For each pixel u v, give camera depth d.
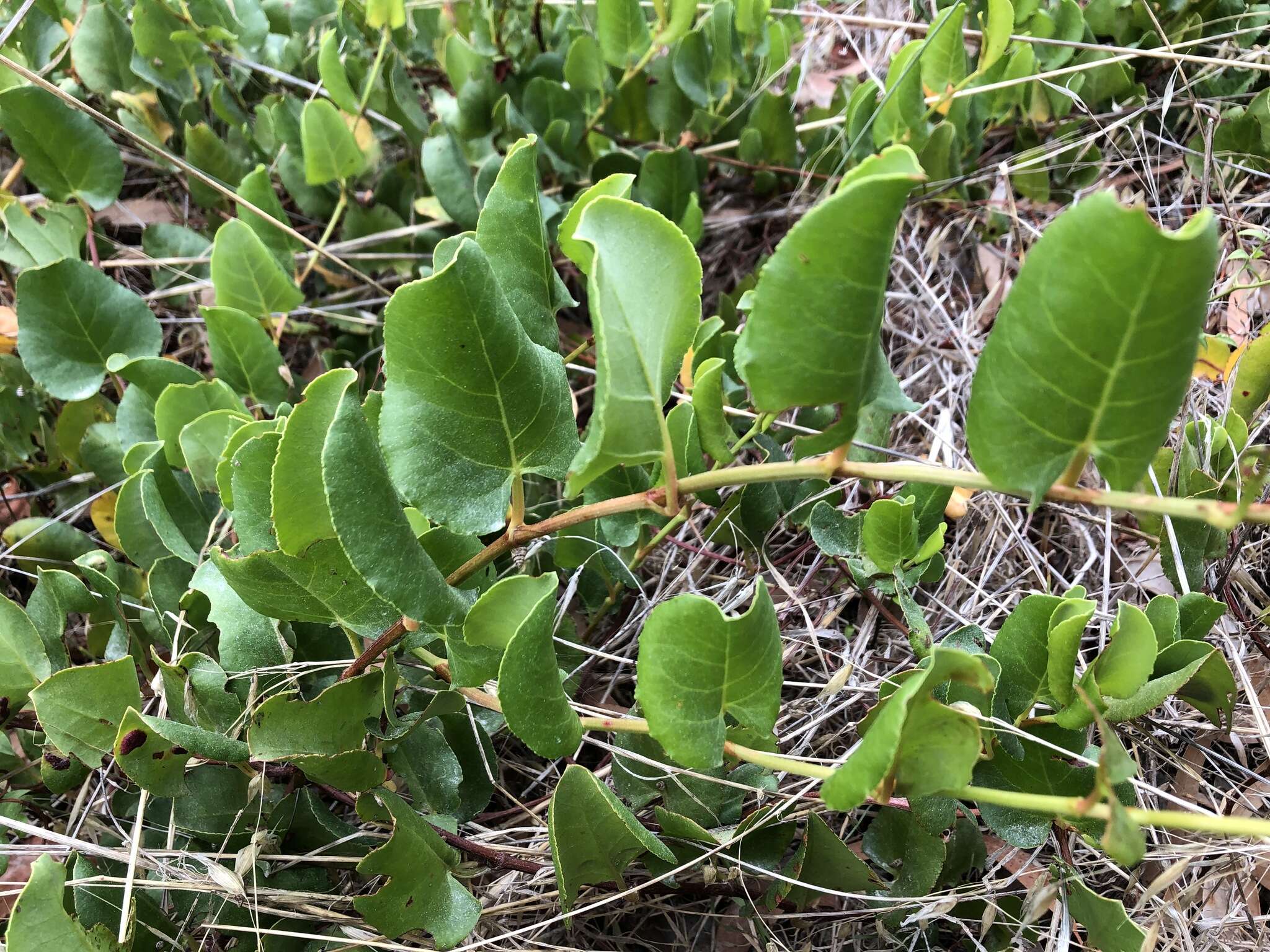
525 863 0.29
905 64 0.45
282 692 0.25
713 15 0.49
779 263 0.18
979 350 0.47
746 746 0.28
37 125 0.41
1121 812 0.18
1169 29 0.49
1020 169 0.48
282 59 0.55
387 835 0.30
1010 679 0.28
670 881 0.29
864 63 0.56
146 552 0.34
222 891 0.27
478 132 0.49
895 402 0.22
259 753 0.25
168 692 0.29
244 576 0.25
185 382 0.38
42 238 0.42
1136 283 0.17
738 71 0.51
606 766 0.34
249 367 0.39
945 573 0.40
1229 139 0.47
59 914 0.24
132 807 0.30
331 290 0.51
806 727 0.34
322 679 0.30
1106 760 0.19
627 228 0.20
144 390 0.38
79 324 0.38
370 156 0.50
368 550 0.22
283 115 0.47
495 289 0.22
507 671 0.22
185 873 0.28
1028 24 0.50
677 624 0.22
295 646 0.30
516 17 0.50
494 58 0.50
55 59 0.50
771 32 0.52
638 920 0.32
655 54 0.51
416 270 0.50
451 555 0.27
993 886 0.30
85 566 0.31
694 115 0.51
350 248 0.49
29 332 0.37
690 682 0.23
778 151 0.52
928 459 0.41
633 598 0.40
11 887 0.32
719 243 0.54
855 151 0.48
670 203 0.48
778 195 0.54
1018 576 0.40
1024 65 0.48
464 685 0.25
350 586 0.26
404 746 0.29
